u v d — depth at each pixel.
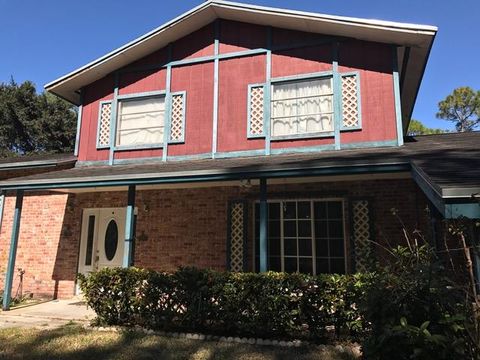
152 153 9.99
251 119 9.22
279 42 9.37
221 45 9.84
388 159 6.29
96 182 8.07
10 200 11.19
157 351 5.48
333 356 5.14
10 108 28.92
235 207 9.45
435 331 3.52
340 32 8.73
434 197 4.37
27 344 5.83
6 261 10.83
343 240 8.62
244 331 6.09
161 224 9.97
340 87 8.69
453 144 7.80
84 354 5.37
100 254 10.50
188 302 6.39
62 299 10.11
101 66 10.48
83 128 10.84
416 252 4.21
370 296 3.98
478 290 3.77
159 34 9.90
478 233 4.06
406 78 9.75
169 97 10.07
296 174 6.76
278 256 8.96
